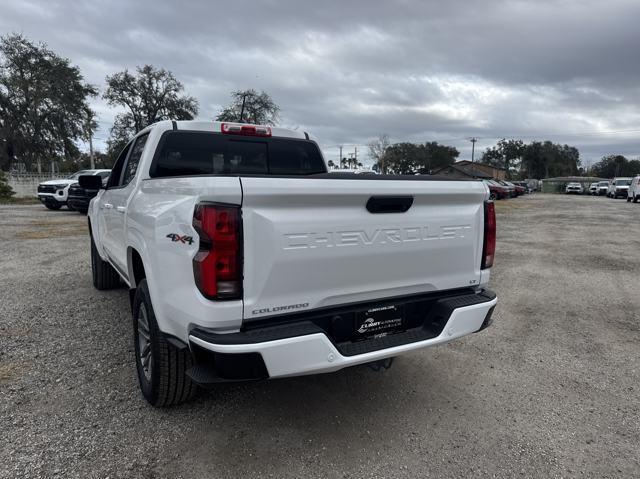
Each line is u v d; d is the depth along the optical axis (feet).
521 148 396.16
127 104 152.15
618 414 10.98
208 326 7.88
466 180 10.55
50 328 15.74
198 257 7.81
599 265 29.27
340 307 9.16
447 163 329.11
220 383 7.94
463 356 14.28
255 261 7.96
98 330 15.57
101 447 9.21
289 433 9.88
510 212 80.07
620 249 36.17
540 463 9.11
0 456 8.84
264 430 9.96
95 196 20.04
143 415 10.43
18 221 49.49
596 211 82.43
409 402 11.35
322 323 8.93
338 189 8.49
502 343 15.40
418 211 9.77
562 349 14.96
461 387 12.22
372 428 10.16
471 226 10.62
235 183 7.70
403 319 9.97
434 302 10.36
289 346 8.00
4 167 123.75
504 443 9.74
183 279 8.27
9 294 19.89
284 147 15.81
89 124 130.31
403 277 9.77
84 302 18.74
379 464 8.94
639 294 22.04
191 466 8.71
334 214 8.65
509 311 19.07
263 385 12.05
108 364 12.98
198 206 7.80
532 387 12.28
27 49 122.52
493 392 11.97
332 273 8.77
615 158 412.16
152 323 9.89
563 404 11.43
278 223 8.07
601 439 9.96
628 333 16.56
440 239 10.12
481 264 11.05
